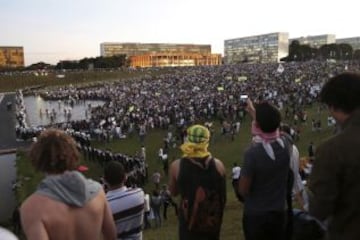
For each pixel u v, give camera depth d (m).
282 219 5.05
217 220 4.86
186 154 4.93
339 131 3.48
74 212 3.41
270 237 5.03
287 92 69.12
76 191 3.48
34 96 118.69
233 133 44.84
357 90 3.37
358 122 3.33
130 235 5.42
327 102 3.52
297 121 50.28
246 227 5.11
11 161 32.44
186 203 4.79
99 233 3.59
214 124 52.31
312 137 43.25
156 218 19.14
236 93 71.44
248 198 5.09
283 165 4.96
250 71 130.12
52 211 3.31
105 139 48.59
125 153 42.47
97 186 3.74
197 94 76.50
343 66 123.50
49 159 3.50
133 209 5.41
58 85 152.50
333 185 3.23
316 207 3.30
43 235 3.20
